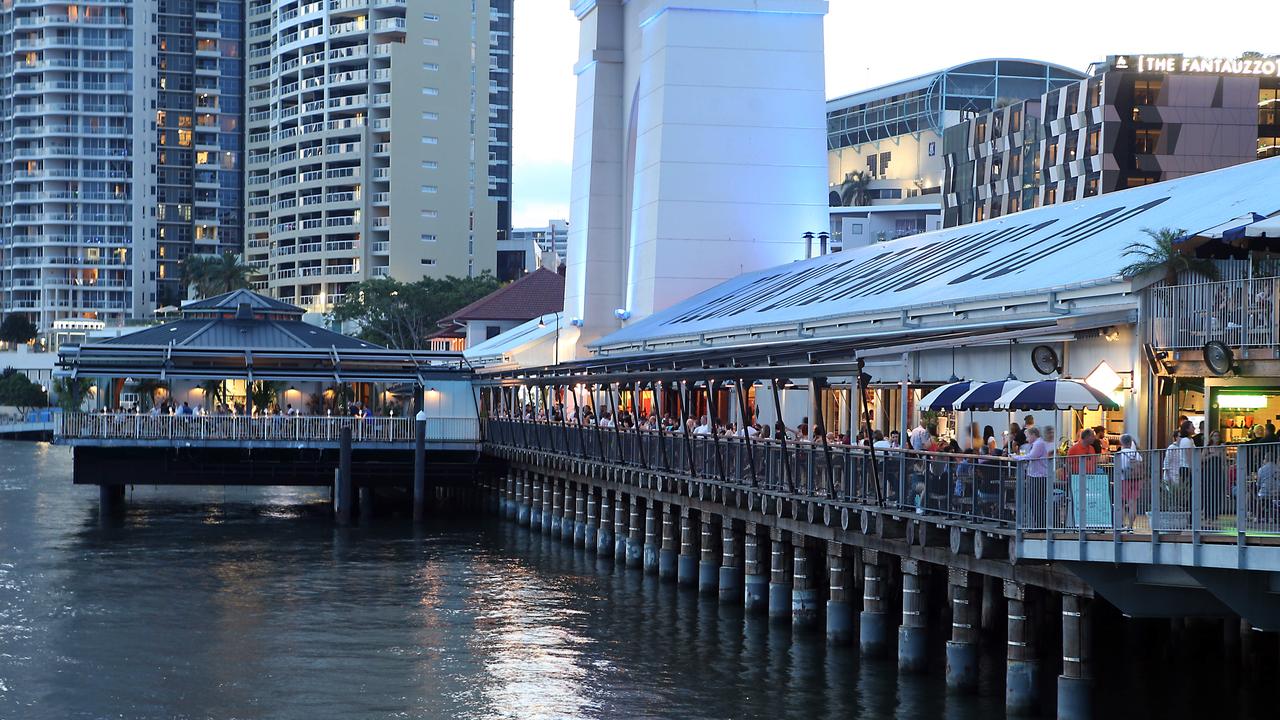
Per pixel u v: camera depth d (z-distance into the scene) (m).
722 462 42.44
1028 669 27.58
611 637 39.28
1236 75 138.75
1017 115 154.00
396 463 71.12
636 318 89.75
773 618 39.62
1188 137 138.12
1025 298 40.06
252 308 84.69
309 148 197.50
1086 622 26.06
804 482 37.03
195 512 73.19
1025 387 29.97
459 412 74.75
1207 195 42.66
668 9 87.25
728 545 43.38
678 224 87.38
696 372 42.78
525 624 41.47
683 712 31.16
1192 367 32.75
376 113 193.62
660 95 87.81
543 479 64.94
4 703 32.81
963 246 56.84
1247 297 31.17
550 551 57.84
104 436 67.62
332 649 38.53
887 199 191.12
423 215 194.12
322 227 195.88
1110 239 42.59
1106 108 138.00
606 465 53.41
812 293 62.75
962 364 42.75
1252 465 21.31
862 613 34.44
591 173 97.69
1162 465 22.97
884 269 60.47
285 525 67.31
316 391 78.06
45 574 51.22
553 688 33.72
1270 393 32.75
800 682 32.94
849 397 50.47
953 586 30.41
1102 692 30.70
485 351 99.88
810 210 88.44
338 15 195.50
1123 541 23.67
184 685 34.50
